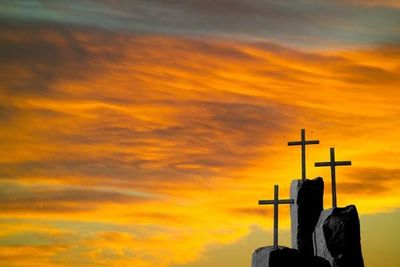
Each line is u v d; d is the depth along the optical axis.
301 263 19.66
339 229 20.30
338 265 20.05
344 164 21.19
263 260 19.88
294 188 21.45
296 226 21.16
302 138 21.94
